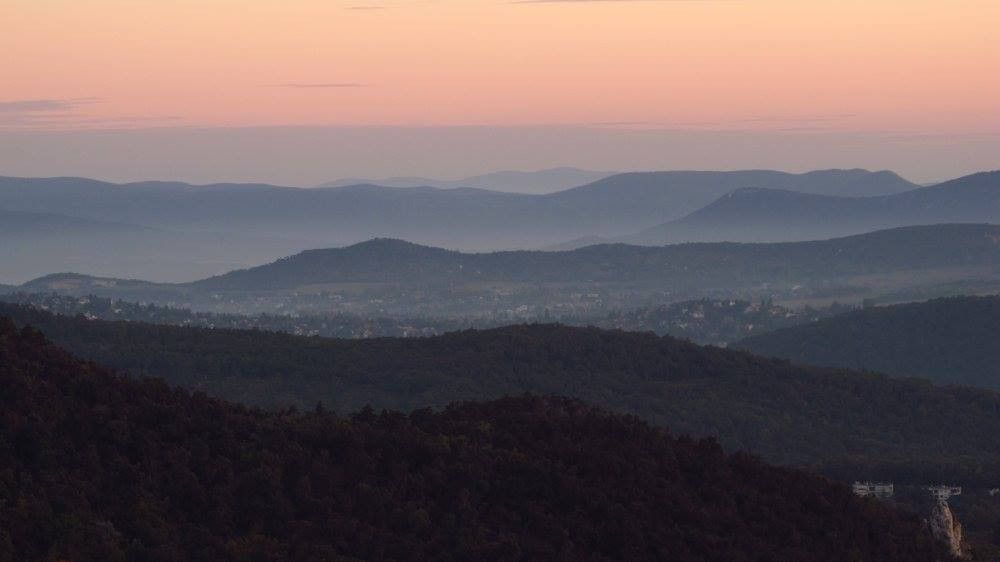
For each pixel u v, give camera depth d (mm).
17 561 196625
